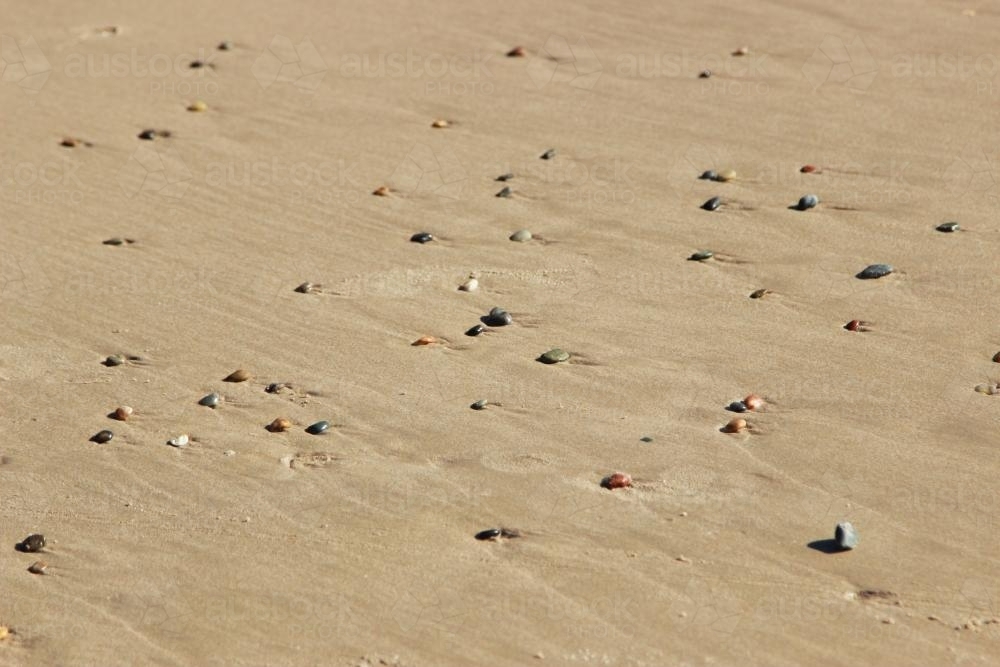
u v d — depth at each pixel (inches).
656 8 1251.2
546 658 479.8
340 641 495.5
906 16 1189.1
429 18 1264.8
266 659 489.4
